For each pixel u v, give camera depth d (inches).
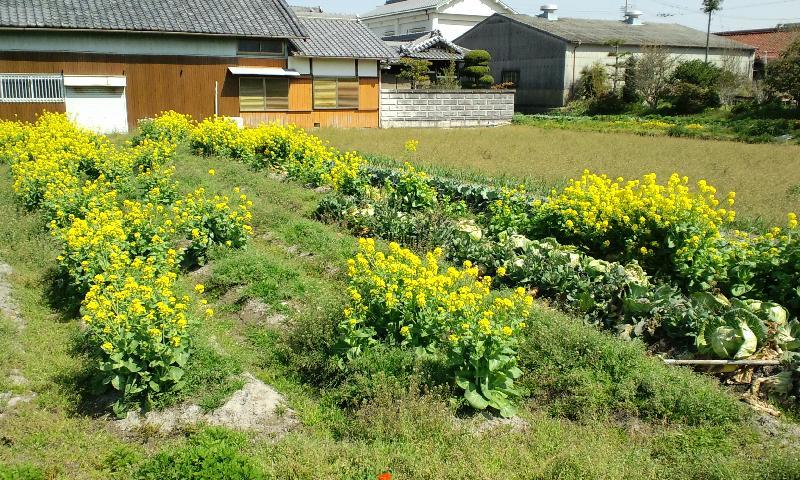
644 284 275.0
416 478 176.7
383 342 231.1
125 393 209.8
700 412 209.3
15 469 174.9
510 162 665.0
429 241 354.9
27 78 824.9
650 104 1411.2
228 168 539.5
